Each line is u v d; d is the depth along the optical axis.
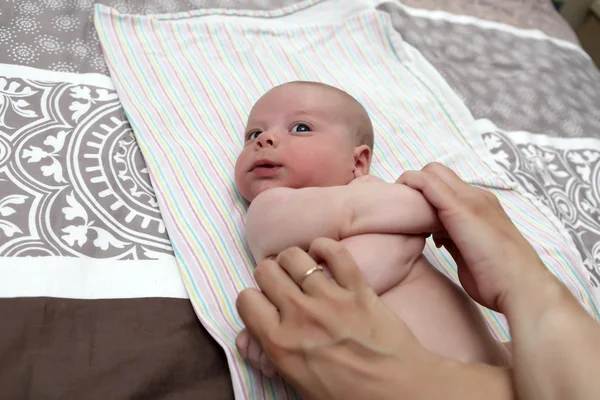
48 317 0.67
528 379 0.47
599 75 1.48
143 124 0.95
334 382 0.52
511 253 0.58
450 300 0.69
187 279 0.76
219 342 0.70
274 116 0.88
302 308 0.55
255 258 0.77
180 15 1.18
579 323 0.49
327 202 0.70
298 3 1.34
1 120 0.87
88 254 0.75
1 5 1.05
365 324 0.53
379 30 1.33
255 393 0.68
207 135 0.98
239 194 0.90
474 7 1.51
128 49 1.07
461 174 1.06
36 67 0.98
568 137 1.24
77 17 1.10
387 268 0.67
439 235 0.72
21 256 0.72
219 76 1.10
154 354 0.67
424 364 0.51
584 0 2.07
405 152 1.08
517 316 0.52
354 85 1.20
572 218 1.07
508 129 1.22
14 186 0.79
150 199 0.86
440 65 1.31
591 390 0.44
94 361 0.65
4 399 0.59
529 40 1.48
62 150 0.87
